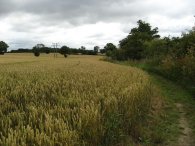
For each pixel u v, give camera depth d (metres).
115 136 7.56
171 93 18.02
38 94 9.38
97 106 7.44
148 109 11.99
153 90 16.69
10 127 6.07
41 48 146.75
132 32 83.12
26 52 154.50
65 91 9.74
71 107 7.73
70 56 125.94
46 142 5.35
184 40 29.88
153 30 85.88
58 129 5.94
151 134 9.14
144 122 10.24
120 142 7.82
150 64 38.59
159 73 30.02
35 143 5.34
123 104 8.88
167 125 10.59
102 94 8.93
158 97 15.84
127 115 8.73
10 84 11.70
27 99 8.67
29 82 12.23
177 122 11.12
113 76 16.27
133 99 9.74
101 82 12.52
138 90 11.16
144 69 36.31
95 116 6.84
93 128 6.68
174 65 24.69
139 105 10.42
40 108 7.11
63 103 7.84
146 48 51.84
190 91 17.73
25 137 5.36
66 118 6.50
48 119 6.11
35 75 16.47
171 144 8.76
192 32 29.86
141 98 11.05
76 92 9.12
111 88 10.68
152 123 10.45
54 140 5.53
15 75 16.92
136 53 68.56
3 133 5.83
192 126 10.60
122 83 12.40
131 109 9.12
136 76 17.02
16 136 5.36
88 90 10.04
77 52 150.25
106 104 7.93
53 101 8.50
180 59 25.06
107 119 7.47
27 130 5.58
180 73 22.98
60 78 14.30
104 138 7.24
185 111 13.00
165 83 22.73
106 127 7.25
